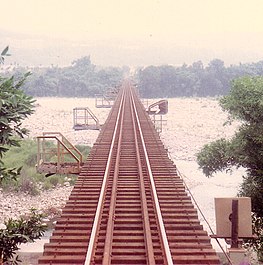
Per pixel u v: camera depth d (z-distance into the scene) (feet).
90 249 68.95
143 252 73.10
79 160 151.23
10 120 75.92
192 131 550.36
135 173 124.88
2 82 76.59
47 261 69.41
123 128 212.64
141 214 90.74
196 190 287.48
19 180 274.98
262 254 130.62
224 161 163.94
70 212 91.35
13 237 83.30
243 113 146.00
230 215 75.56
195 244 75.05
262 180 141.90
